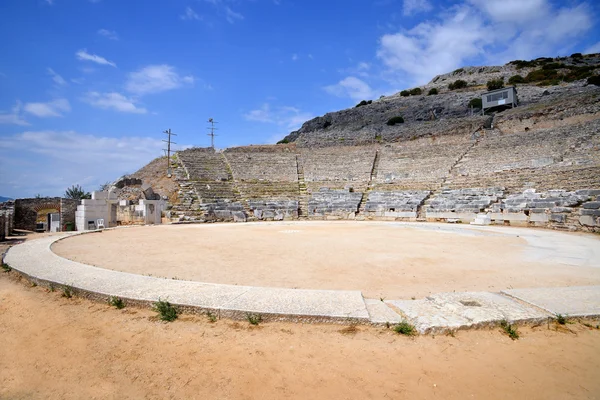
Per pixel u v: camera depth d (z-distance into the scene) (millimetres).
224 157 45375
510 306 5535
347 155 46688
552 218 20875
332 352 4328
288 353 4320
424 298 6262
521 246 13422
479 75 93188
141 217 27172
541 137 33438
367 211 32656
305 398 3432
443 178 34531
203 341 4703
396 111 68562
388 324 4977
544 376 3729
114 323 5418
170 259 10680
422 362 4055
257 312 5285
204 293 6305
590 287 6660
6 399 3607
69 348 4691
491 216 24406
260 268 9281
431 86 93125
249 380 3766
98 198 27000
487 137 40875
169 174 38031
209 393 3564
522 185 26391
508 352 4262
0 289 7602
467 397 3383
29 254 10836
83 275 7809
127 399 3514
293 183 40656
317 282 7719
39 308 6246
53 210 31453
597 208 18203
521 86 64688
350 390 3541
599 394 3387
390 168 40750
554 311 5281
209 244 14367
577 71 67938
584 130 30312
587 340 4547
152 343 4707
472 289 7094
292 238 16609
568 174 24031
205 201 32906
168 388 3678
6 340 5062
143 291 6445
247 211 33438
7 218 20781
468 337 4656
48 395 3656
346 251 12336
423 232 19359
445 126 48188
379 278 8102
